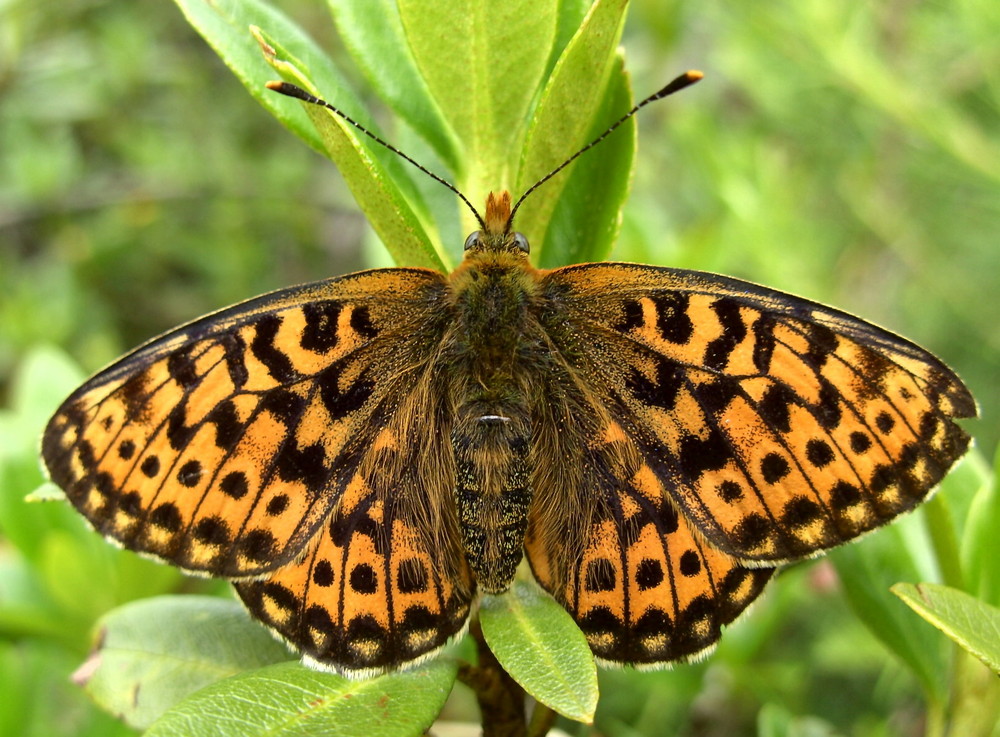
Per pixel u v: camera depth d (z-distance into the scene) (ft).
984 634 0.29
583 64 0.30
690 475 0.33
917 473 0.31
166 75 0.75
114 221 0.74
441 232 0.35
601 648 0.33
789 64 0.55
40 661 0.42
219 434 0.32
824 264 0.58
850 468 0.32
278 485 0.33
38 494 0.32
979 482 0.35
